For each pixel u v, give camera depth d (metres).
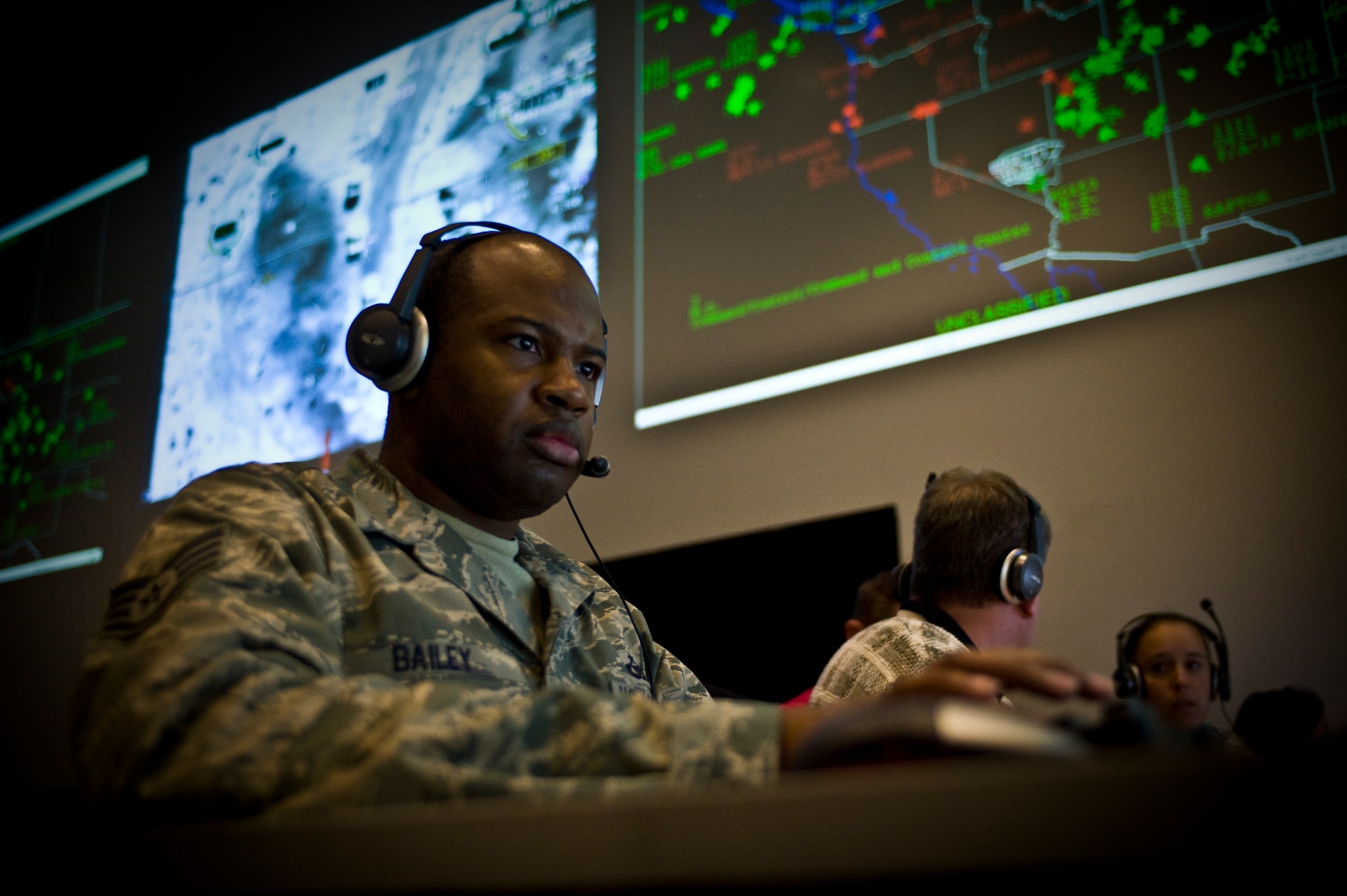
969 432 2.16
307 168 3.34
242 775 0.50
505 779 0.49
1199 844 0.30
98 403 3.55
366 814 0.37
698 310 2.57
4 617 3.49
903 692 0.46
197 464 3.20
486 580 0.91
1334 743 0.31
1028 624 1.53
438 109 3.15
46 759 3.23
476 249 1.01
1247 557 1.83
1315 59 1.98
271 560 0.70
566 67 2.97
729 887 0.32
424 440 0.97
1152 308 2.03
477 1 3.21
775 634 2.27
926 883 0.31
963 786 0.31
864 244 2.40
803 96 2.59
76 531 3.44
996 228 2.24
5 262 4.11
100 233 3.84
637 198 2.74
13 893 0.42
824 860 0.31
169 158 3.76
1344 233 1.88
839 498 2.27
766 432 2.41
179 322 3.44
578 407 0.96
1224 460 1.89
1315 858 0.30
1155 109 2.13
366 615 0.79
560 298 1.00
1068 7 2.29
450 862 0.35
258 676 0.56
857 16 2.58
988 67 2.35
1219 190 2.02
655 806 0.33
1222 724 1.80
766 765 0.49
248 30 3.74
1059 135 2.22
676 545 2.45
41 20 4.18
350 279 3.09
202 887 0.39
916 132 2.40
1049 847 0.30
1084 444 2.03
